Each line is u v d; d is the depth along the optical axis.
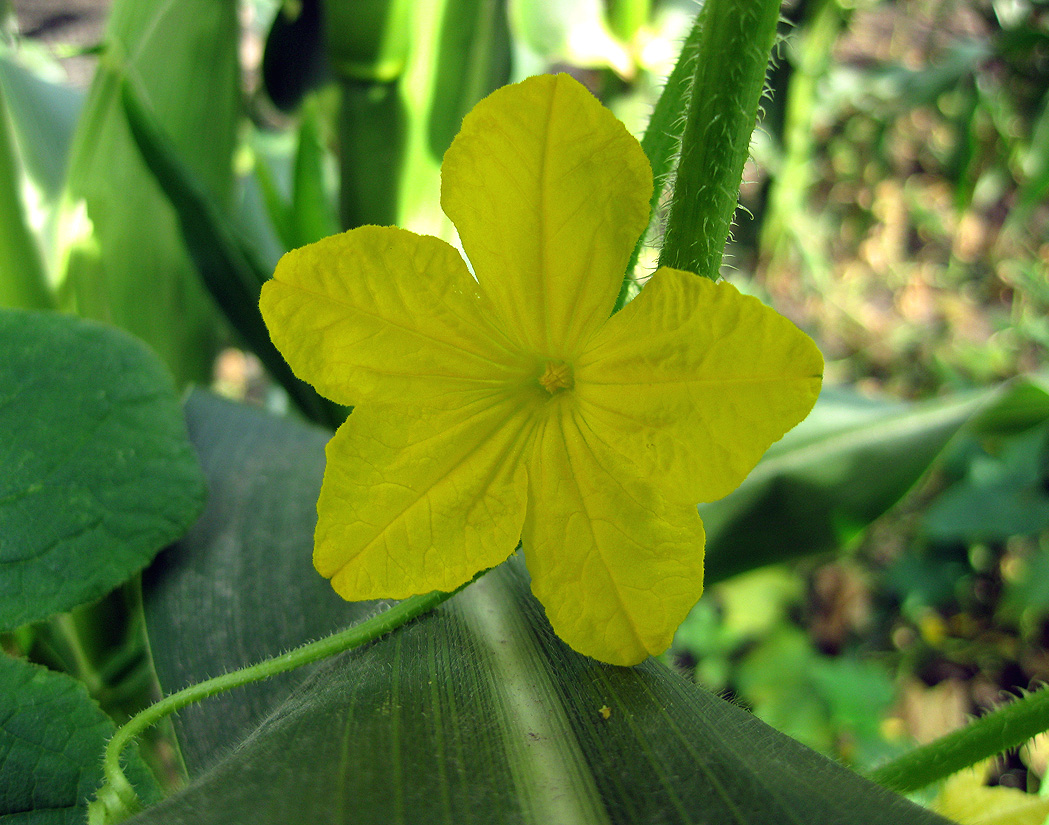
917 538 0.29
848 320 0.39
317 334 0.07
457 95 0.16
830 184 0.41
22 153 0.17
